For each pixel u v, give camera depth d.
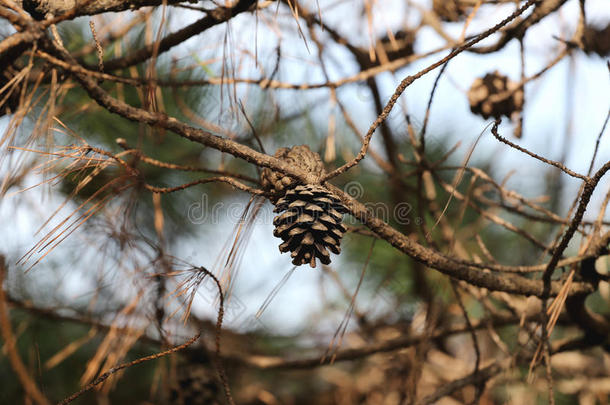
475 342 1.02
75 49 1.04
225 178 0.87
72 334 1.12
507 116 1.05
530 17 1.02
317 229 0.82
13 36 0.80
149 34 0.97
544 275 0.92
